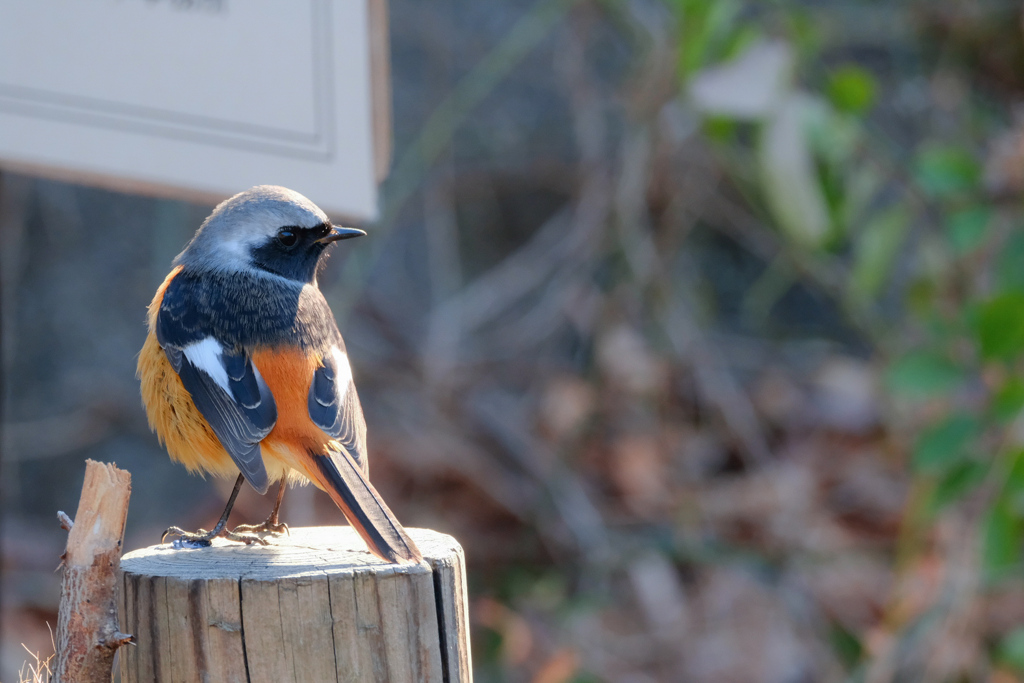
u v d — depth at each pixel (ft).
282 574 13.07
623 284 41.93
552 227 45.21
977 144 42.98
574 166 46.75
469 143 47.60
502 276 43.39
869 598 37.27
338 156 20.66
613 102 46.62
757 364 46.70
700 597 38.09
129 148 19.21
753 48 33.06
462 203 47.83
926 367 30.58
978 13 43.65
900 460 40.70
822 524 38.99
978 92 45.24
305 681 12.85
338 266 42.91
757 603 37.27
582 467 41.39
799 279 49.21
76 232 43.65
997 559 29.25
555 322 44.19
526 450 39.45
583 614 35.73
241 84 19.97
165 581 13.05
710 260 50.26
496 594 37.55
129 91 19.22
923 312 35.76
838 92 34.09
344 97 20.65
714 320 49.29
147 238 44.45
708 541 38.63
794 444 42.98
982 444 30.53
